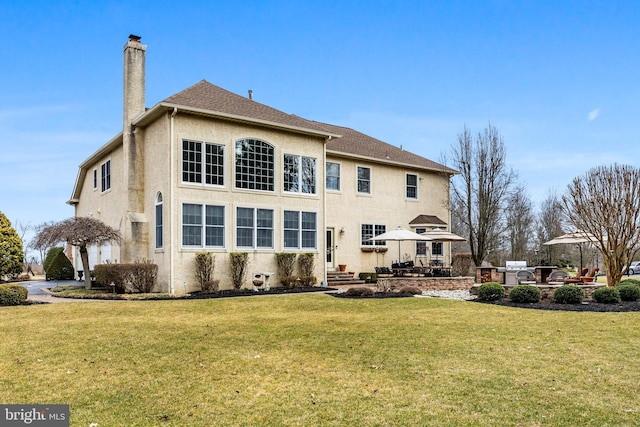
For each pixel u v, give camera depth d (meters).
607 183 17.38
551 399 5.55
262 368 6.91
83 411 5.25
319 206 21.05
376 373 6.62
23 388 6.04
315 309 12.79
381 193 25.41
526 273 20.16
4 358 7.47
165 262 17.03
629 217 16.91
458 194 27.97
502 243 32.09
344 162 24.05
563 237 20.14
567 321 10.68
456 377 6.41
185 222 17.20
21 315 11.59
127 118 19.03
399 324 10.24
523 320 10.81
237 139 18.64
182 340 8.75
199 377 6.49
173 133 17.09
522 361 7.21
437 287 19.72
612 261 17.30
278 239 19.61
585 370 6.71
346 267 23.67
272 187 19.59
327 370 6.80
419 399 5.57
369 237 24.83
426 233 21.47
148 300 14.90
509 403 5.43
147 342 8.59
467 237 37.34
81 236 18.12
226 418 5.05
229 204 18.28
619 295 13.91
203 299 15.08
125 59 19.23
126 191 19.08
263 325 10.23
